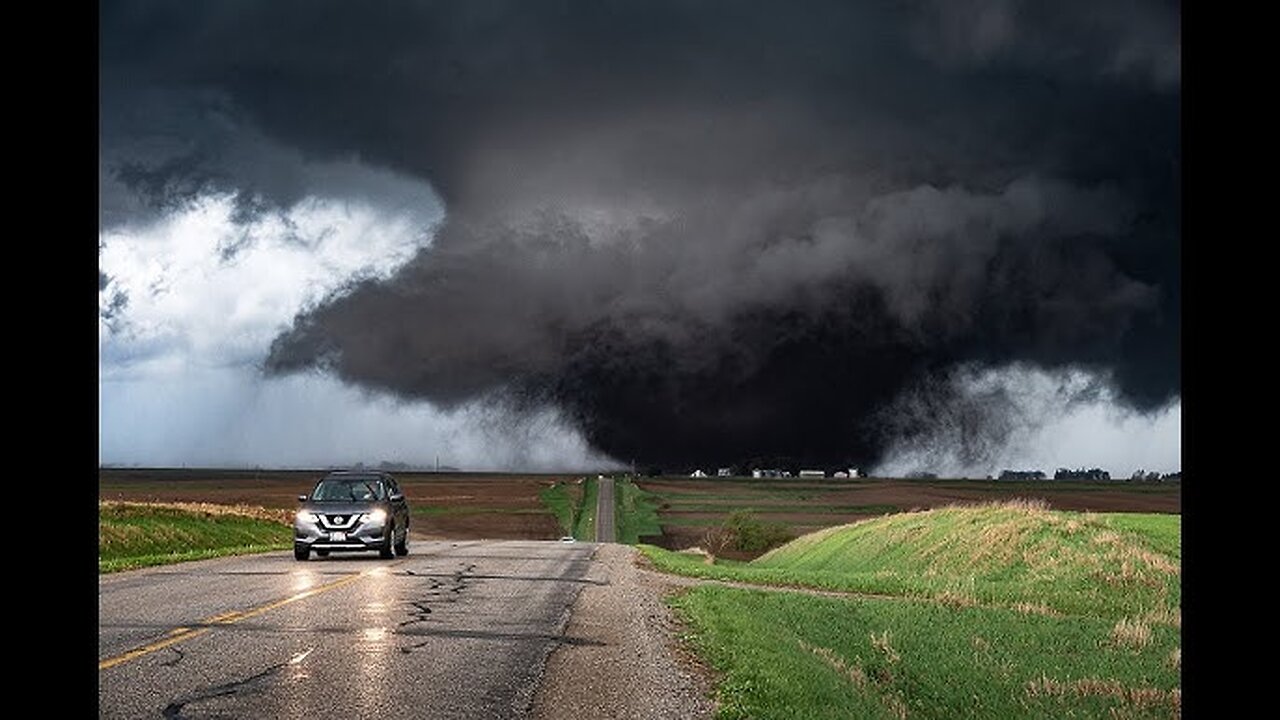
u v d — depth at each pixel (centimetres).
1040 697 1544
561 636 1477
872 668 1619
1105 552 3195
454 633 1475
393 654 1274
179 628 1472
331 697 1009
